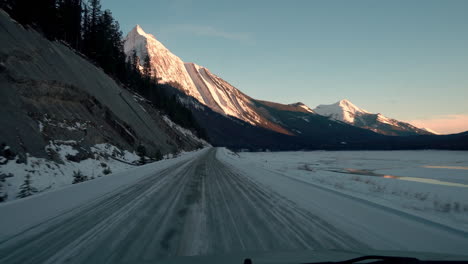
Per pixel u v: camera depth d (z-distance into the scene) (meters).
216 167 18.08
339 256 2.72
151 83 71.12
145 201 6.40
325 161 59.62
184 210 5.59
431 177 24.83
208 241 3.70
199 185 9.45
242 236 3.94
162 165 17.69
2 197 6.43
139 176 11.45
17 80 12.58
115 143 19.02
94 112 19.38
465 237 3.94
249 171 15.87
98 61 41.62
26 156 9.14
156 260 2.64
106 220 4.68
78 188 7.27
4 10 17.70
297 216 5.19
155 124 38.69
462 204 8.03
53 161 10.50
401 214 5.33
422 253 2.90
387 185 14.78
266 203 6.43
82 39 43.22
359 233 4.12
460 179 23.00
